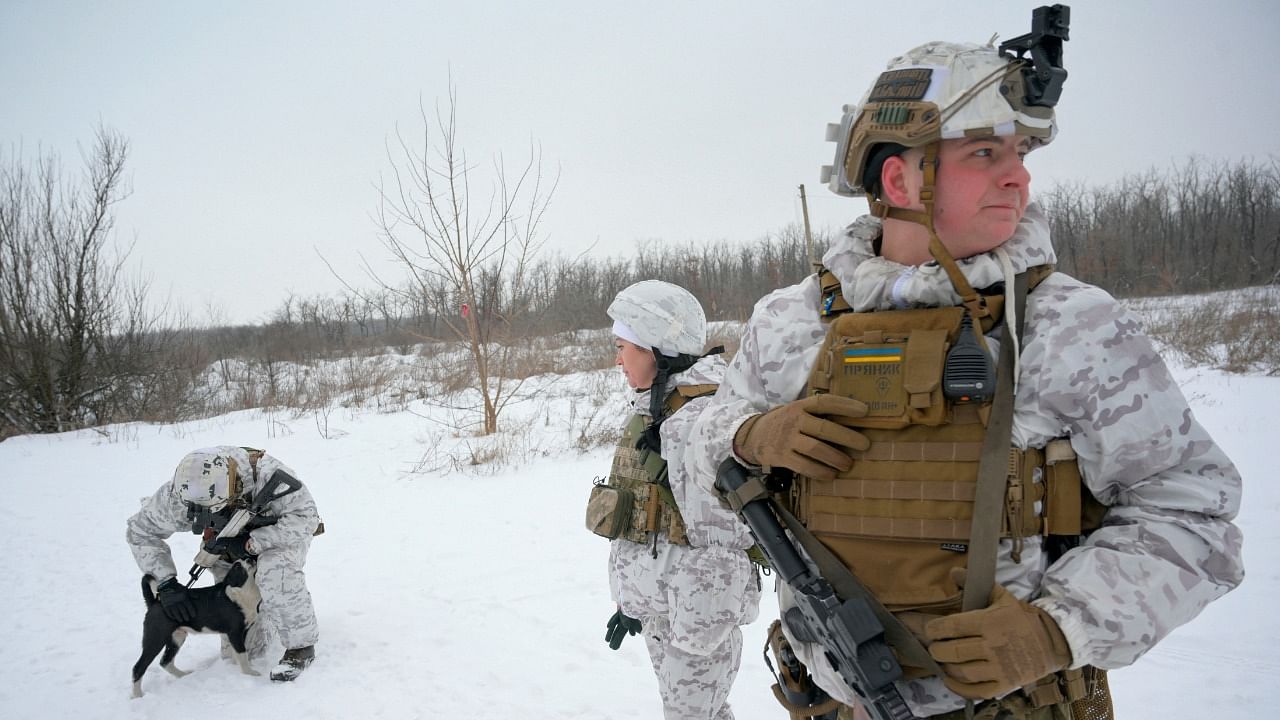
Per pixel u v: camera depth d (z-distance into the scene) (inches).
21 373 642.8
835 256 56.4
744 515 57.7
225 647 176.7
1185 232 1362.0
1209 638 135.4
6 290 639.8
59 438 601.9
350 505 319.0
